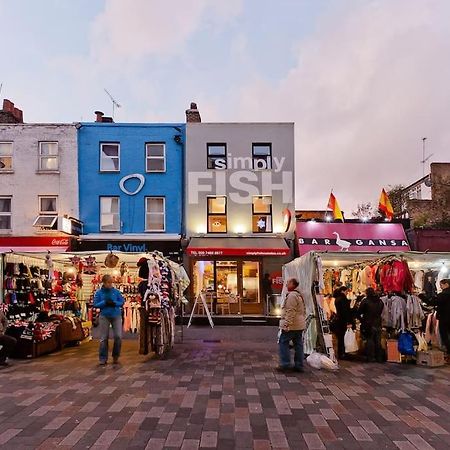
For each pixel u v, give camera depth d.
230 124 22.66
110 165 22.47
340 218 22.98
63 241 21.23
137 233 21.94
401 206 35.09
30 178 22.06
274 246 21.00
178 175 22.38
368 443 5.19
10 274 11.40
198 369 9.33
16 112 24.16
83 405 6.66
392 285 10.93
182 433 5.50
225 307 21.02
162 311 11.28
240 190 22.33
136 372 9.02
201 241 21.42
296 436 5.41
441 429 5.64
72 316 13.03
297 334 9.22
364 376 8.73
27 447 5.07
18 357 10.61
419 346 10.33
